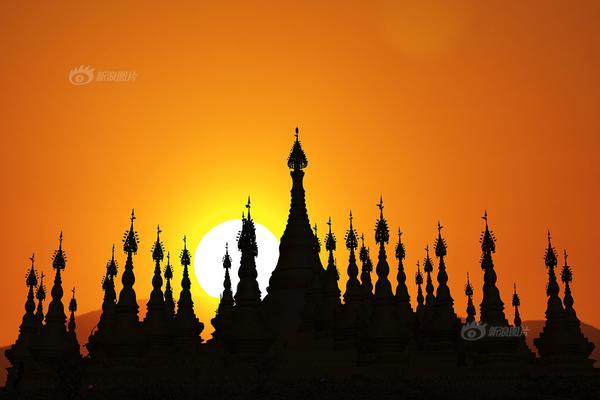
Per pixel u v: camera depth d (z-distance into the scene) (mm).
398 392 190000
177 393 197500
